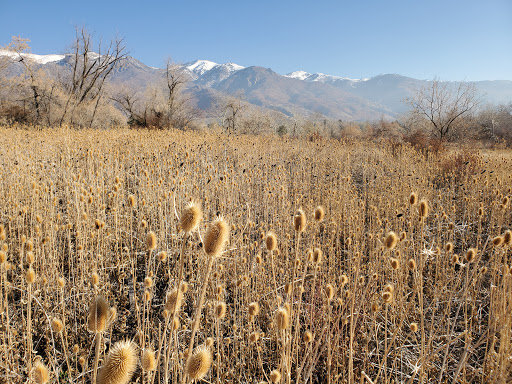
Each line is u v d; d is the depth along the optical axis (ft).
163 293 17.35
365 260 20.45
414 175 37.88
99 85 130.93
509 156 60.90
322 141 67.31
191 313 15.94
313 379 12.56
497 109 154.10
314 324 13.80
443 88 102.73
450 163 46.96
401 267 15.29
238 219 21.90
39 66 117.39
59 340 13.50
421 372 9.26
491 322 11.36
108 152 41.50
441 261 19.30
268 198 26.89
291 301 7.65
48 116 114.32
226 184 25.58
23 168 28.48
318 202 27.09
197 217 5.84
